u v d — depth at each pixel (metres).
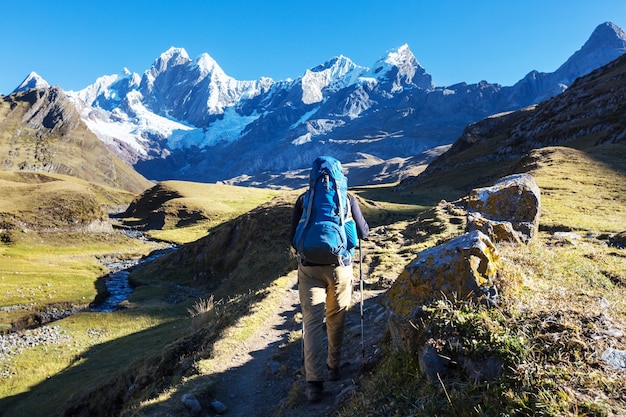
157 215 129.25
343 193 5.79
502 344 4.06
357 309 11.25
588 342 4.09
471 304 4.71
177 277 57.31
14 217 91.38
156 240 104.69
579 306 5.07
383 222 51.72
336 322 6.19
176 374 11.45
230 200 153.75
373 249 22.09
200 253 58.75
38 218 95.06
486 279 5.00
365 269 17.78
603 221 20.03
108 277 63.06
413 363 4.61
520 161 54.22
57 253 83.31
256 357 9.76
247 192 172.75
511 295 4.89
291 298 15.82
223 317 15.89
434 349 4.33
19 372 28.05
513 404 3.52
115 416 16.89
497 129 140.75
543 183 33.91
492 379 3.88
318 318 5.91
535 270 7.06
